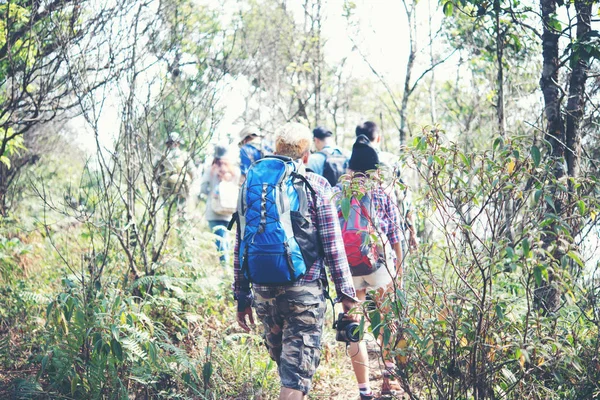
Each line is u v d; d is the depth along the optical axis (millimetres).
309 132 3393
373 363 4895
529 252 2832
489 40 6805
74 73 5152
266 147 7531
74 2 5234
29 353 4426
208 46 5875
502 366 3135
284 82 9664
